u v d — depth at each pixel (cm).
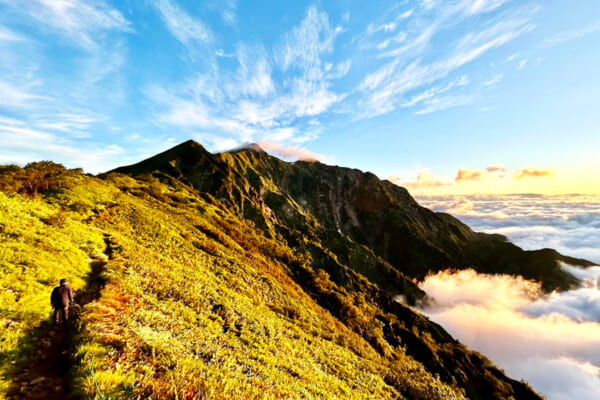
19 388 739
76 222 2550
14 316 996
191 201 8938
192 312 1775
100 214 3347
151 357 1016
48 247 1664
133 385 824
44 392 754
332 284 9106
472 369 9481
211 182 18625
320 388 1644
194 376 1020
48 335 1008
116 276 1691
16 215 1906
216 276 3189
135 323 1210
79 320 1091
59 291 1090
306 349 2334
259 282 4006
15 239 1555
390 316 10269
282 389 1345
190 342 1332
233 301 2469
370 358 3250
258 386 1248
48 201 3083
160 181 13338
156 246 3153
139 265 2147
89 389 752
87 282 1588
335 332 3575
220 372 1165
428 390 2616
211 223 7262
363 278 14675
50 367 867
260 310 2767
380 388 2272
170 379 924
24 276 1254
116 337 1040
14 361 822
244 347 1684
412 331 9550
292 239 16962
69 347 948
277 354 1841
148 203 6038
